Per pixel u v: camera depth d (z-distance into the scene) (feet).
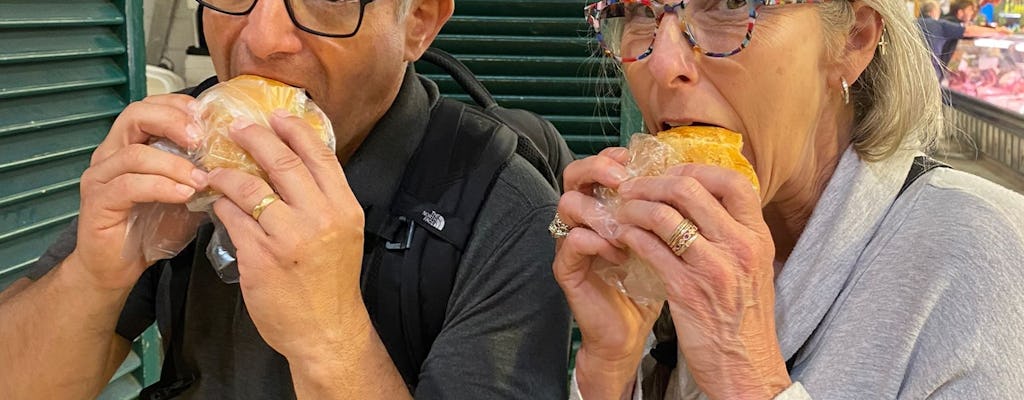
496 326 4.20
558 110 8.49
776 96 3.91
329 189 3.51
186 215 3.93
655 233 3.56
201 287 4.62
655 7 3.92
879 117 4.18
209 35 4.20
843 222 4.10
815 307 4.08
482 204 4.37
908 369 3.77
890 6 4.07
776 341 3.65
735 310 3.47
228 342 4.64
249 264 3.44
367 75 4.14
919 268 3.84
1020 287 3.62
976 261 3.68
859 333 3.91
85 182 3.72
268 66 4.00
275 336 3.62
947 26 7.68
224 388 4.68
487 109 5.46
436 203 4.32
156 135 3.75
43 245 6.30
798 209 4.46
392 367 3.99
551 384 4.22
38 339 4.16
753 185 3.73
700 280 3.46
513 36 8.41
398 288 4.25
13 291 4.67
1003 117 7.23
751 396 3.55
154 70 10.39
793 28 3.84
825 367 3.93
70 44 6.30
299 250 3.40
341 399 3.74
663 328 4.79
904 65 4.16
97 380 4.45
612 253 3.77
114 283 3.94
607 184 3.78
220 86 3.86
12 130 5.89
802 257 4.18
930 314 3.74
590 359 4.19
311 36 3.92
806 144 4.19
